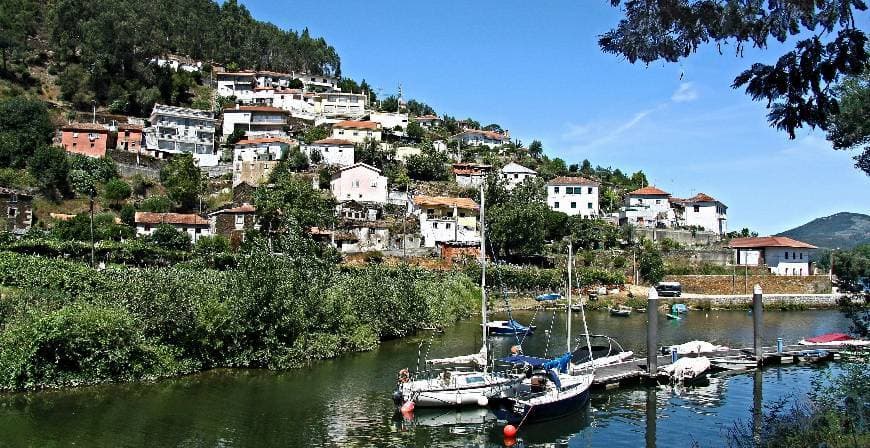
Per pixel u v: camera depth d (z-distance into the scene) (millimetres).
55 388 41594
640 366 50312
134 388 42594
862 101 20625
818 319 88188
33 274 57188
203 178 134250
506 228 111812
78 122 142625
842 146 22047
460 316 81750
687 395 44469
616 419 38969
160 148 142000
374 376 47750
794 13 13172
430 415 38812
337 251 99250
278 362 49812
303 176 131875
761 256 118812
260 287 50875
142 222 100312
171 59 195875
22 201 97938
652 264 112188
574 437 35656
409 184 140125
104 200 113250
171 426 35188
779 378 49250
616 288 105938
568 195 141375
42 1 188125
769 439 25594
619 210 148875
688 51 14836
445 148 176750
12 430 33594
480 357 43500
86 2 173875
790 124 13922
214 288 51781
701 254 118562
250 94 188250
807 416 26875
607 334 72312
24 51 163750
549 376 42438
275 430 35094
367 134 164500
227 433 34344
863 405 23906
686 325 80875
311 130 168000
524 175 159500
